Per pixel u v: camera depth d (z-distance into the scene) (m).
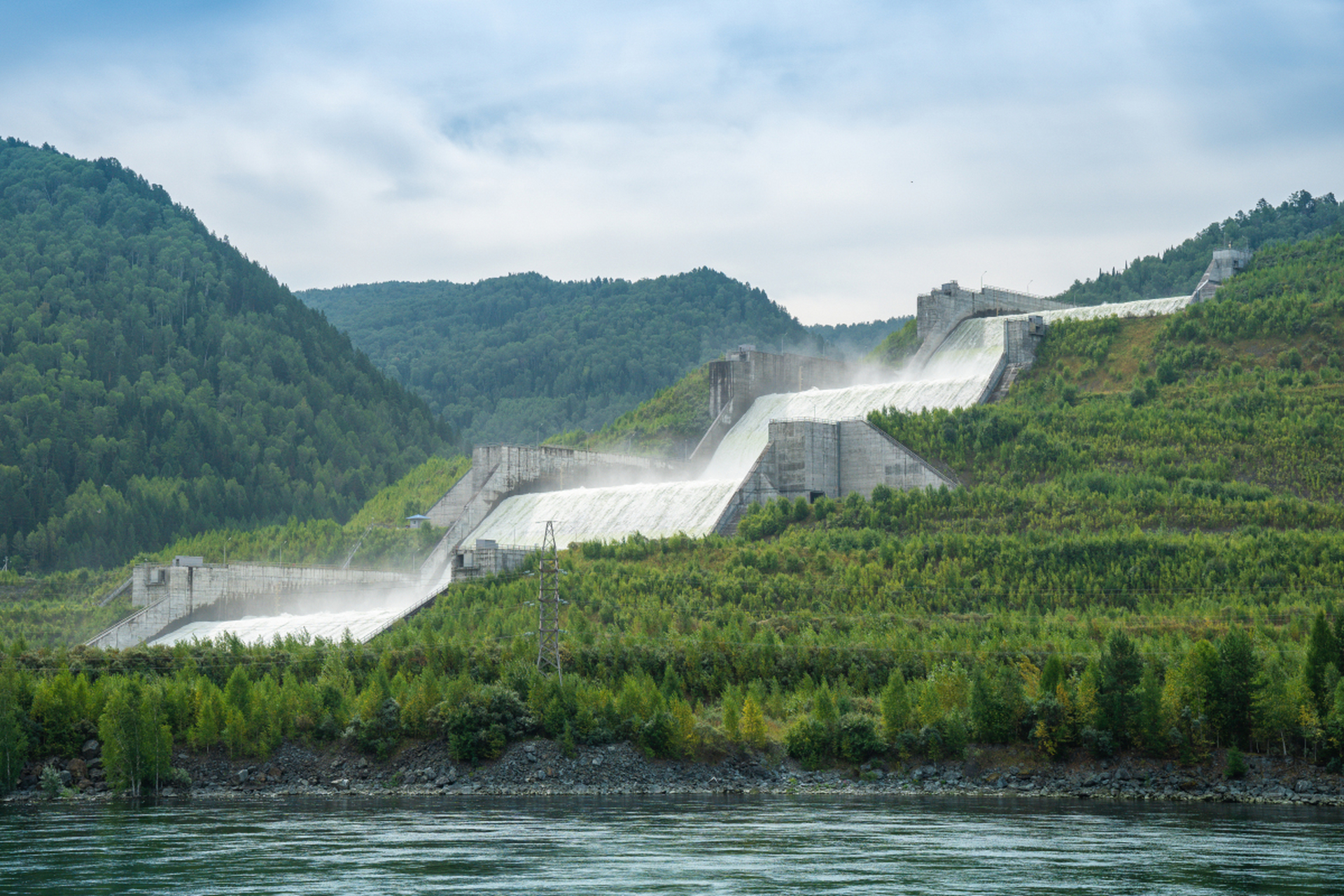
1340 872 107.19
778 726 165.75
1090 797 149.88
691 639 178.25
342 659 178.38
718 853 115.06
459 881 104.62
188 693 167.00
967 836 123.25
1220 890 101.06
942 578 199.12
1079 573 197.75
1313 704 152.00
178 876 106.50
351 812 140.00
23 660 183.62
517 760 157.62
